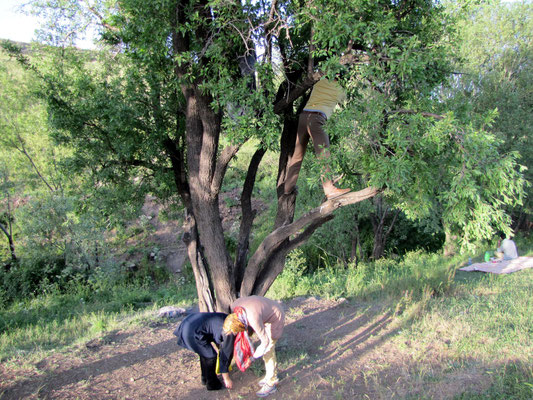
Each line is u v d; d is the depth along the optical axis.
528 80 15.05
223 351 4.37
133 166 7.25
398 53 4.04
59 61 7.56
